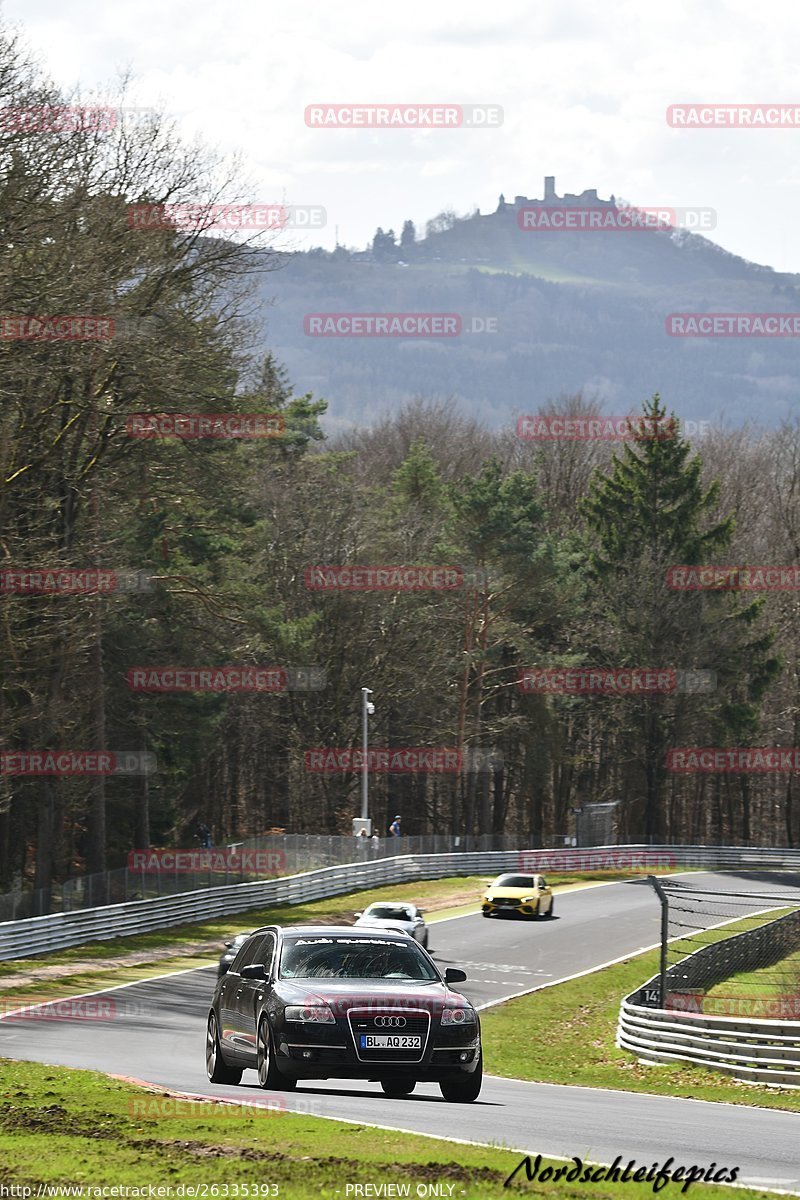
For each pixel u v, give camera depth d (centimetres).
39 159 10300
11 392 10475
